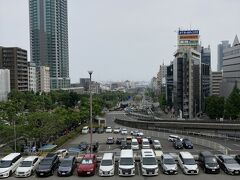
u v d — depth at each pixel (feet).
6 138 185.98
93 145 168.66
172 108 535.60
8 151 167.22
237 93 314.14
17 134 182.80
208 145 176.04
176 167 108.17
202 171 111.04
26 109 371.97
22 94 449.89
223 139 206.49
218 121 266.77
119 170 105.91
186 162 110.52
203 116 458.50
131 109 564.71
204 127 255.50
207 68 523.70
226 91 539.29
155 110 605.73
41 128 182.80
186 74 465.47
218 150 158.92
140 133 237.66
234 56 533.14
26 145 182.09
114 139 210.79
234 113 303.48
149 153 116.57
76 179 103.55
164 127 279.08
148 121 304.50
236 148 168.76
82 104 378.94
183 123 267.59
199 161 119.24
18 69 604.90
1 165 110.83
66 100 469.57
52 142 192.54
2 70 508.94
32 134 179.83
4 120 214.69
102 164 109.91
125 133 249.14
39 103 352.08
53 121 193.77
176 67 481.05
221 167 112.98
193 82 467.52
